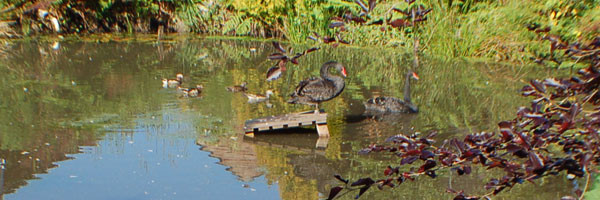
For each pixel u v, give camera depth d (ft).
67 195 28.25
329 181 30.30
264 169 32.04
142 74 56.49
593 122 15.87
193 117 41.60
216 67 61.26
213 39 81.76
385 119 41.63
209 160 33.14
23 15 79.46
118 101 45.73
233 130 38.83
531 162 15.81
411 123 40.52
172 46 74.49
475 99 47.55
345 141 36.76
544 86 17.30
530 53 60.75
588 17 50.29
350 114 43.04
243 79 55.21
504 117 42.06
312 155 34.19
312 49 18.78
